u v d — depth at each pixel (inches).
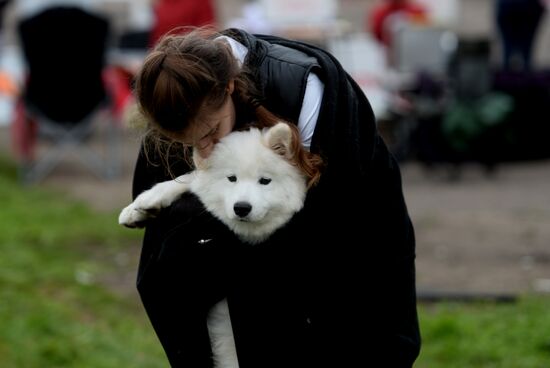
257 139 214.7
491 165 725.9
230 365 232.8
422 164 759.1
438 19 936.3
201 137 213.2
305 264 221.1
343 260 221.5
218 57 209.5
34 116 717.9
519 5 919.7
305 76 214.7
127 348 405.1
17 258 502.9
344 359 225.3
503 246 532.7
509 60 938.1
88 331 415.2
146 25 1026.7
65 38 692.7
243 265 222.2
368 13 1450.5
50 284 477.1
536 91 757.9
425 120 726.5
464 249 528.4
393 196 223.9
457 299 445.1
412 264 227.8
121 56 858.1
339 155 213.5
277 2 815.1
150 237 230.8
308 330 223.3
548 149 776.9
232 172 216.1
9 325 410.6
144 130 225.5
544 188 684.7
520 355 384.8
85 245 552.1
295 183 216.4
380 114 742.5
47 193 677.9
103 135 923.4
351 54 797.9
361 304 223.3
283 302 221.9
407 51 780.6
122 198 671.8
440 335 402.9
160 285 227.8
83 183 721.0
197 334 230.4
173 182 226.1
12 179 729.0
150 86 207.0
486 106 715.4
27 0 928.3
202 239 222.1
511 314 419.8
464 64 714.8
